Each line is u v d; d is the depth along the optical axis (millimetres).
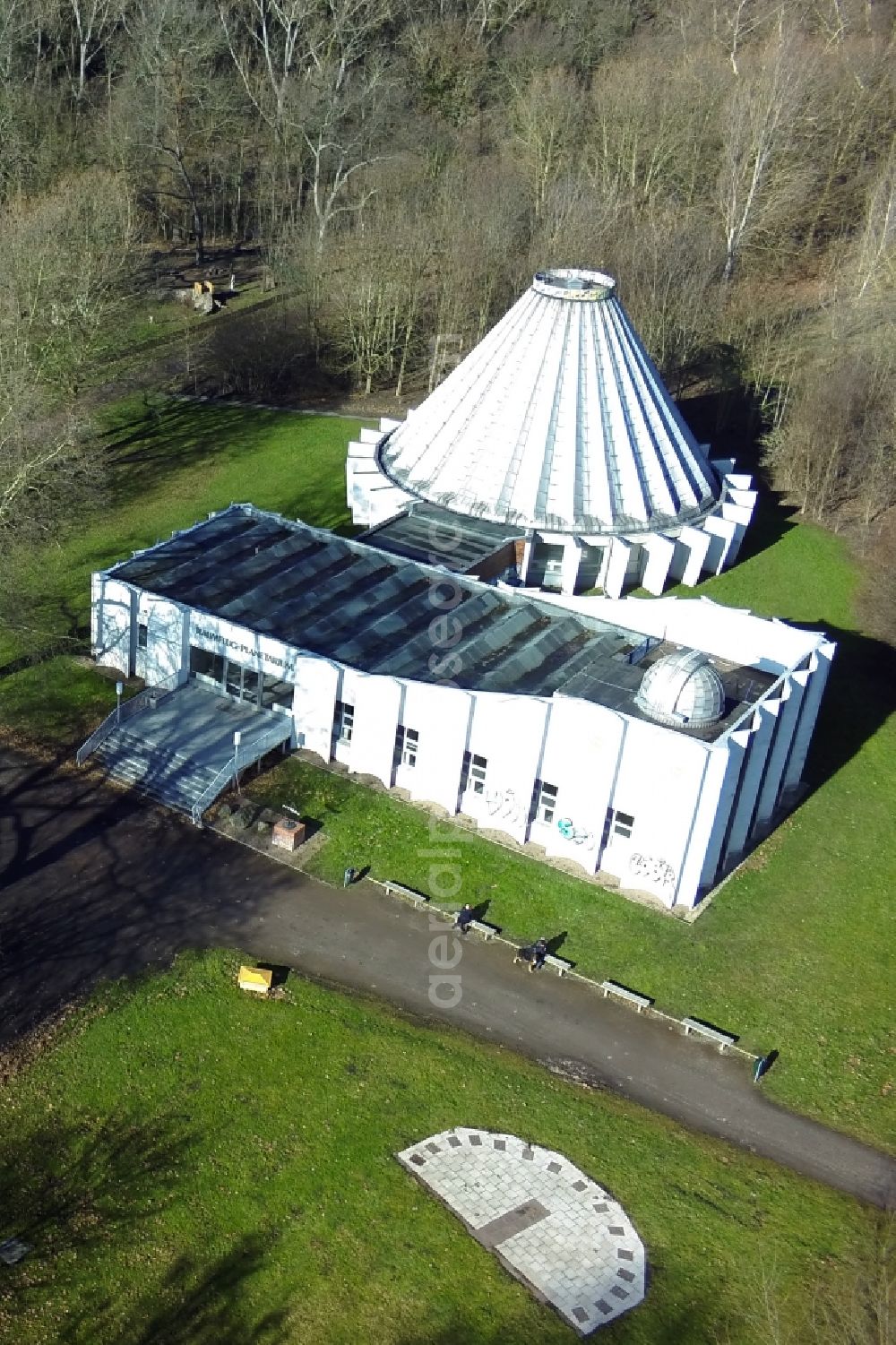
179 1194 49250
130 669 77812
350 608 75312
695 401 121125
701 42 166250
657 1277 48188
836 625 92375
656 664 66062
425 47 162125
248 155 156125
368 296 117875
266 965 59594
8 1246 46812
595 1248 48969
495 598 77312
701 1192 51688
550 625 74938
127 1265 46625
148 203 149375
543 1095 55062
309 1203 49406
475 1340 45438
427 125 153375
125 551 90688
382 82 152250
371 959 60750
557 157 147375
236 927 61438
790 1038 59000
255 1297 46062
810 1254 49594
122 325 111625
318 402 119312
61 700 75438
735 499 98562
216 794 68000
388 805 69625
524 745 65125
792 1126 55062
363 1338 45156
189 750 70625
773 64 144000
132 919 61188
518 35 168375
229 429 111562
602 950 62438
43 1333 44312
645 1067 57000
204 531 82125
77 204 113750
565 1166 52094
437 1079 55125
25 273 100188
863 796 75500
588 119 151500
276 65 166875
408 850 66812
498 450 91375
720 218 144375
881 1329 44594
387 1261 47688
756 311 135250
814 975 62406
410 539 87188
